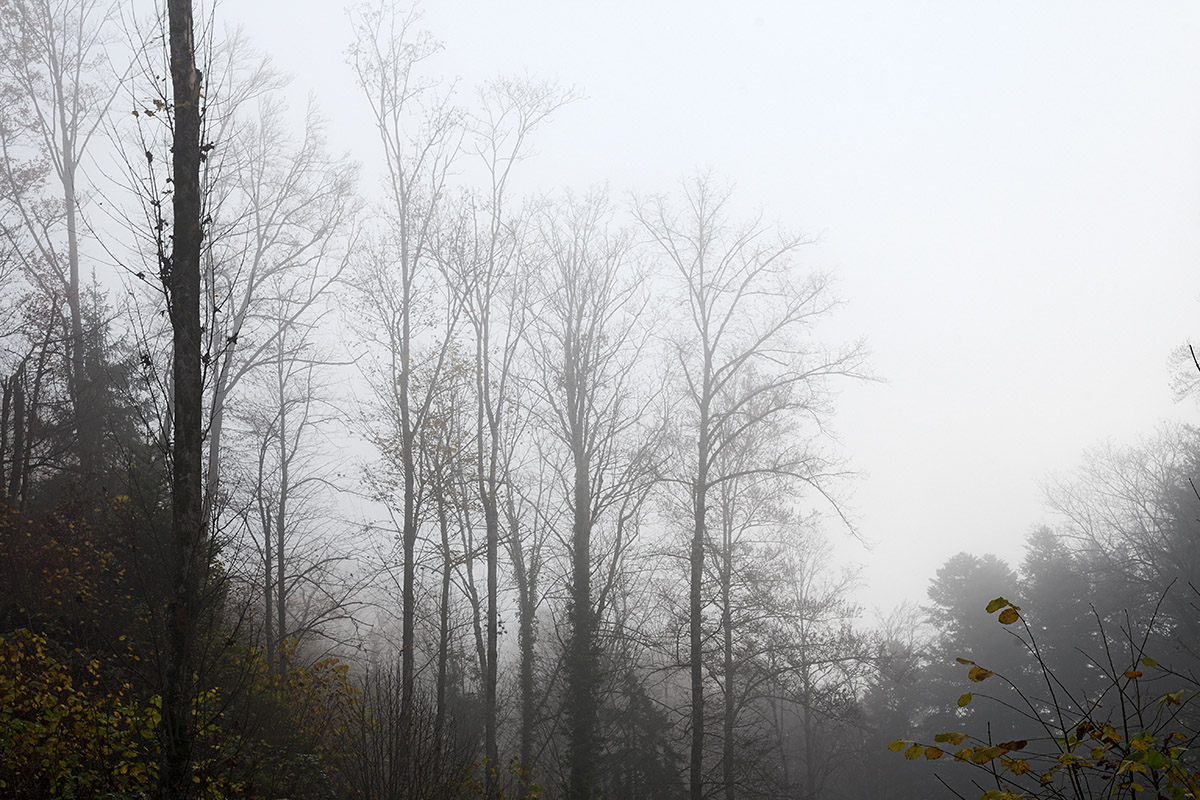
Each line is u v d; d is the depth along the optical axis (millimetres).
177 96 9656
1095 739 5562
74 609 14180
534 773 25141
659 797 24031
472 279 24078
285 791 12055
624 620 27844
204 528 9023
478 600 25328
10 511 16000
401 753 12172
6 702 10016
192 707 9109
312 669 15461
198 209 9547
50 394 21500
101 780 9742
